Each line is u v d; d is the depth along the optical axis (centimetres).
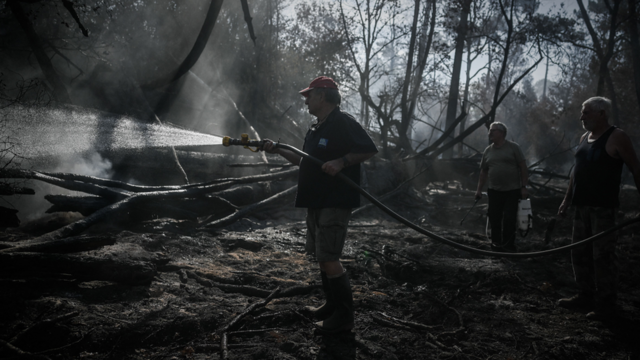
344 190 278
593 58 1953
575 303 378
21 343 230
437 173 1338
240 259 461
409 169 1264
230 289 356
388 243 609
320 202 278
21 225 506
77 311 272
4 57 722
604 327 331
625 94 2430
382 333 296
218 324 286
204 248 489
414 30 1400
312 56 1675
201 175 848
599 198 351
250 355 247
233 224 654
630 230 772
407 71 1418
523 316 349
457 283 421
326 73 1692
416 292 383
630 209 1105
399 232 705
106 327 256
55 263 303
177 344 261
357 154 272
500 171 558
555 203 1078
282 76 1492
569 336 312
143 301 308
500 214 574
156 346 256
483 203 1141
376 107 1491
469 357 271
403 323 313
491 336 306
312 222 306
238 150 1024
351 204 279
